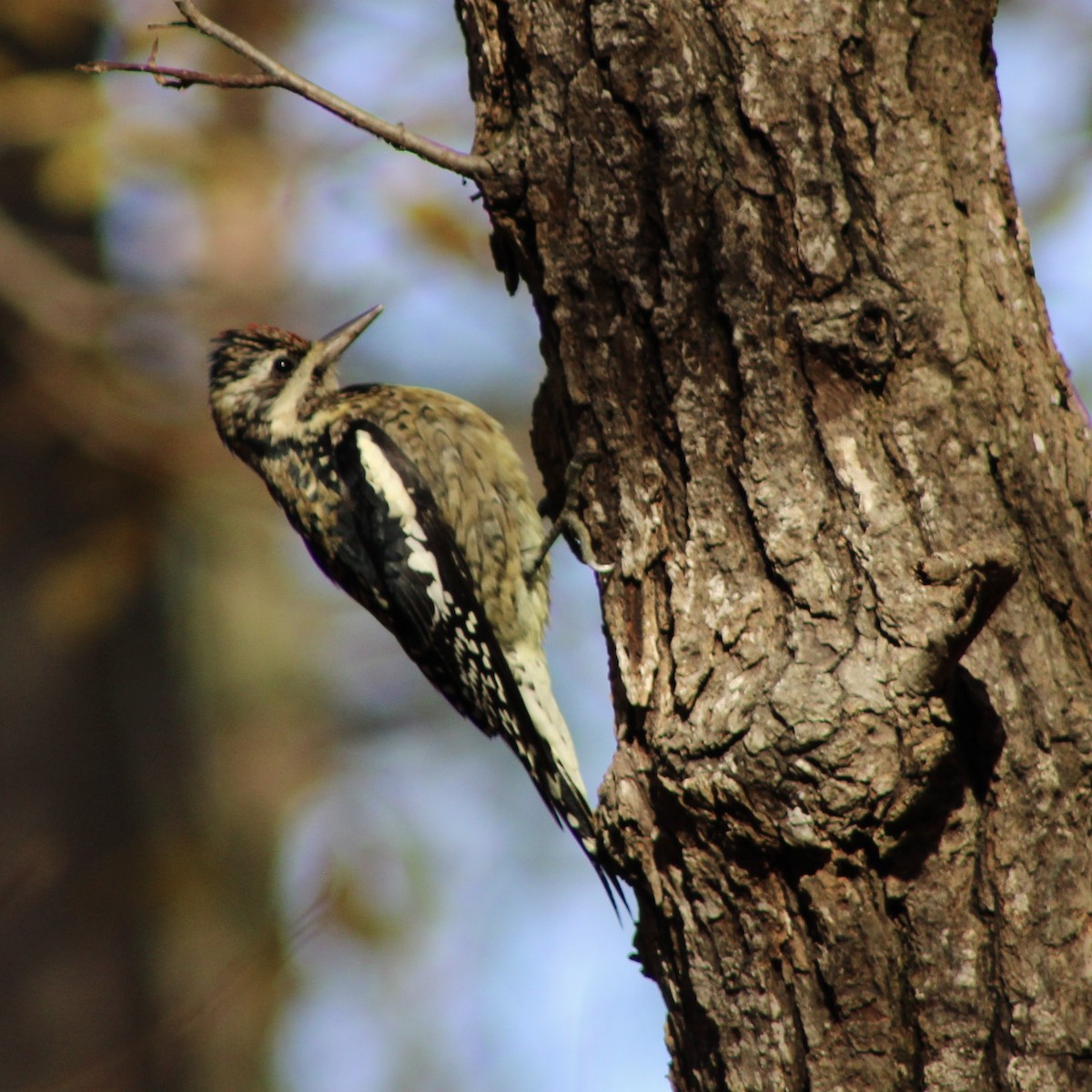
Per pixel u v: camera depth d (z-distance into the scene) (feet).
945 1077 22.35
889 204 24.26
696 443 25.00
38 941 52.65
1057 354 25.20
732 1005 23.40
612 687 26.71
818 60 24.43
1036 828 23.06
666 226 25.05
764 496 24.25
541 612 38.78
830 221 24.21
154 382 52.42
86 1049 52.29
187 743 63.26
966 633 22.66
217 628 73.20
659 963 25.17
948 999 22.50
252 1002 43.91
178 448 51.62
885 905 22.72
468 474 39.09
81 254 55.77
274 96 51.11
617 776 25.30
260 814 70.28
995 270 24.67
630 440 25.95
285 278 56.08
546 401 31.12
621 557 26.11
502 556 38.70
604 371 26.07
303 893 53.31
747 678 23.48
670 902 24.21
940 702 22.54
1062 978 22.49
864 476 23.88
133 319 52.65
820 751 22.26
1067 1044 22.24
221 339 43.39
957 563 22.72
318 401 41.39
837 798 22.20
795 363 24.31
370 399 40.60
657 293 25.32
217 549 71.10
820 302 24.20
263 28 52.34
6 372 51.13
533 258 27.07
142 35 48.34
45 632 54.03
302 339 42.52
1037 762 23.24
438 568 38.78
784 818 22.48
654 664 25.22
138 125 47.29
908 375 24.11
